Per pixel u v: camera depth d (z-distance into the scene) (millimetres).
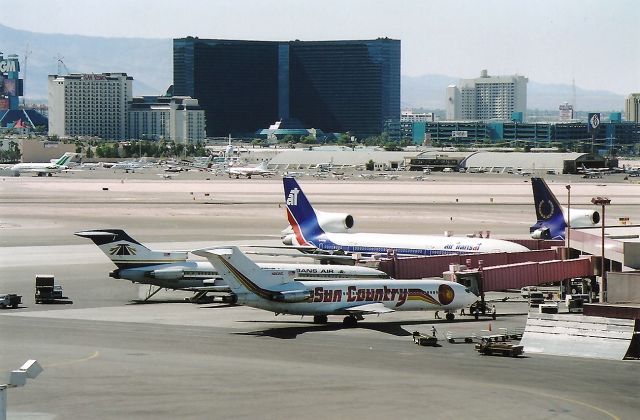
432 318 174125
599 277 196000
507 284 187500
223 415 106688
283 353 140500
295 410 108750
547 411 109750
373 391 117812
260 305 158000
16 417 105438
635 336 142750
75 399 112938
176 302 189375
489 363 135750
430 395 116125
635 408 111438
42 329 158125
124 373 126188
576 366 134000
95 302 188375
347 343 149125
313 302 160750
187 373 126500
